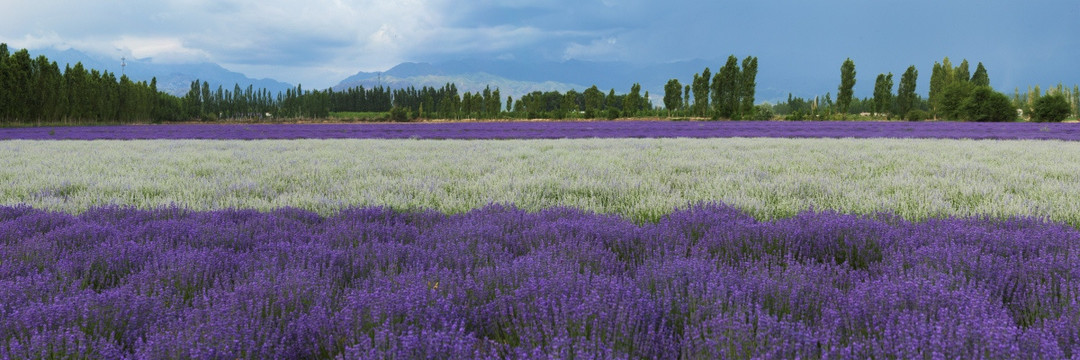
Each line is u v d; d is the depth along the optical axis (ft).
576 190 26.55
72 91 201.57
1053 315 8.73
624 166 38.70
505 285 10.83
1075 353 7.21
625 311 8.55
